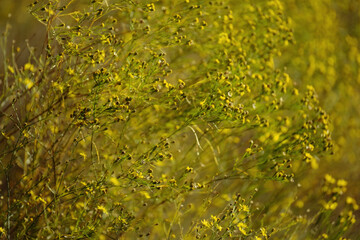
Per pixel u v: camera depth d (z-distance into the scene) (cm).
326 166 770
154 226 575
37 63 552
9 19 615
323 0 995
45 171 544
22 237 516
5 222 509
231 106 552
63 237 501
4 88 572
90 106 522
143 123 597
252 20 736
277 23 743
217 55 654
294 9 926
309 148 611
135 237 569
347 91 900
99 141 593
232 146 689
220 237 531
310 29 923
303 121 668
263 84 623
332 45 947
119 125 600
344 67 948
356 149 819
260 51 707
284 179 593
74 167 561
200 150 646
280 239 640
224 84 577
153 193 582
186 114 607
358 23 1085
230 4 743
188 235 547
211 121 567
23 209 536
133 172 502
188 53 679
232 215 550
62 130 560
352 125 848
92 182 512
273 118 707
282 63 865
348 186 780
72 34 525
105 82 500
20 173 561
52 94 541
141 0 600
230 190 648
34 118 536
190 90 598
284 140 621
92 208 529
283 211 682
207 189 627
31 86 535
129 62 521
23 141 525
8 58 603
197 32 678
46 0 569
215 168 655
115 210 538
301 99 671
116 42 550
